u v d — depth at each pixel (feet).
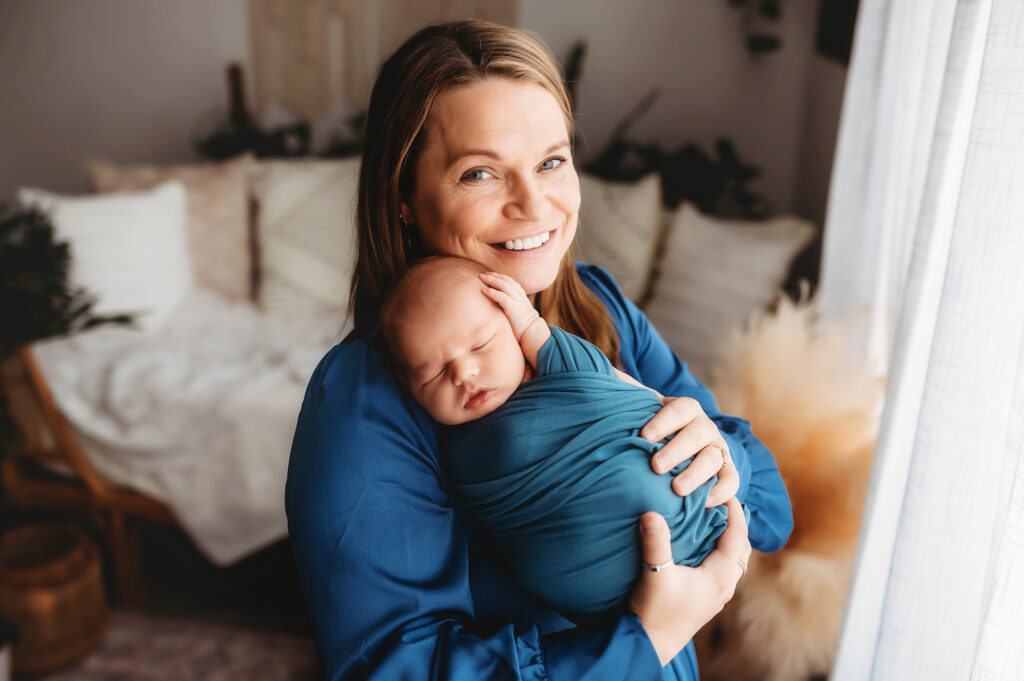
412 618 2.23
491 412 2.43
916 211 3.59
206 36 12.28
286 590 8.36
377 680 2.12
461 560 2.40
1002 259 2.38
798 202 10.90
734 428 3.26
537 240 2.60
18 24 12.46
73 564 7.22
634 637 2.24
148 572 8.57
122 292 9.46
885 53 4.97
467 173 2.48
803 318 5.42
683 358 8.87
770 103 11.15
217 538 7.93
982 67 2.36
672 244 9.66
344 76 12.30
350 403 2.41
